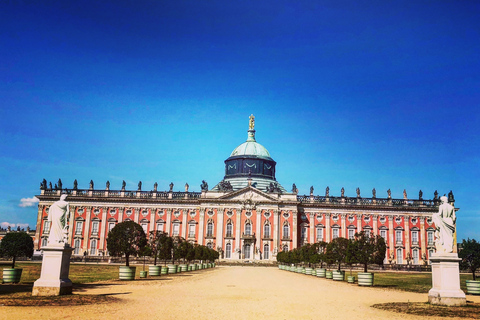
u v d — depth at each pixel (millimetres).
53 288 28469
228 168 143875
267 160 142500
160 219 123062
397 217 123312
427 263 119500
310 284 48281
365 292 39375
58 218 29797
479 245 59344
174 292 34250
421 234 122250
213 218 122188
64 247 29094
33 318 20188
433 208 123062
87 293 31562
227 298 30812
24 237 54219
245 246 120688
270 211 122500
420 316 23906
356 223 123125
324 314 24172
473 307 27672
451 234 30156
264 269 93688
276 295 34188
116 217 123062
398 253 121188
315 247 75375
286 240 120562
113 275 55500
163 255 64062
